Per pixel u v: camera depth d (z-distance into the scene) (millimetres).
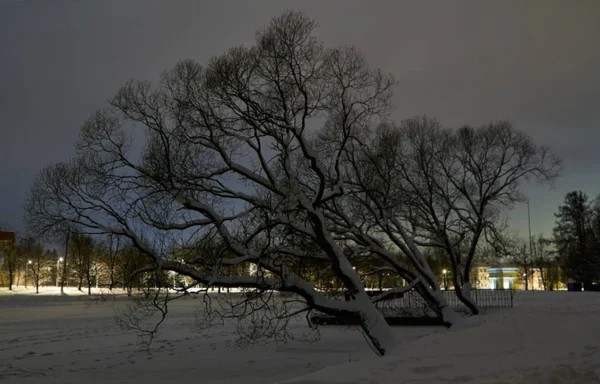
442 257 36562
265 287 17234
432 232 30547
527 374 9383
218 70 17469
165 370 18047
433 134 29828
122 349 23125
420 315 30906
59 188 16906
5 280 120688
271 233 17797
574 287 75000
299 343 24625
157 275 16516
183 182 17094
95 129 17469
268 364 19094
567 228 93938
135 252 19062
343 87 18703
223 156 17469
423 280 24234
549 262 101312
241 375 16984
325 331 28859
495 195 30875
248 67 17688
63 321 35594
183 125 17922
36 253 107438
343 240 22828
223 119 17750
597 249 80000
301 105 18062
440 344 13453
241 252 17031
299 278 17750
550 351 12211
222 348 23219
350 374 10172
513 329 14875
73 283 118562
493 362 11031
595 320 16203
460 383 9141
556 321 16078
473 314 30281
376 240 24141
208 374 17203
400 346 15297
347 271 17984
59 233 16938
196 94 17812
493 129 31281
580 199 92500
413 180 29172
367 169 23594
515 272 120438
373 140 24812
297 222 17812
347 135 18203
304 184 20781
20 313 41750
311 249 19859
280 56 17609
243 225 17516
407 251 23984
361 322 17641
